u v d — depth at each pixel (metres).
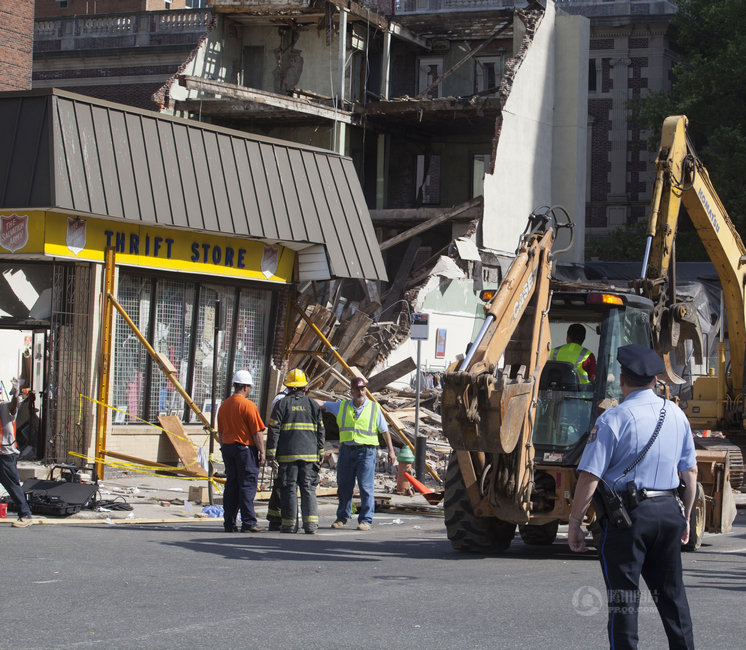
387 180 93.25
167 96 80.00
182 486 43.28
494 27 94.88
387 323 73.00
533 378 26.02
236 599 19.25
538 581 22.72
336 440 56.50
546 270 27.17
